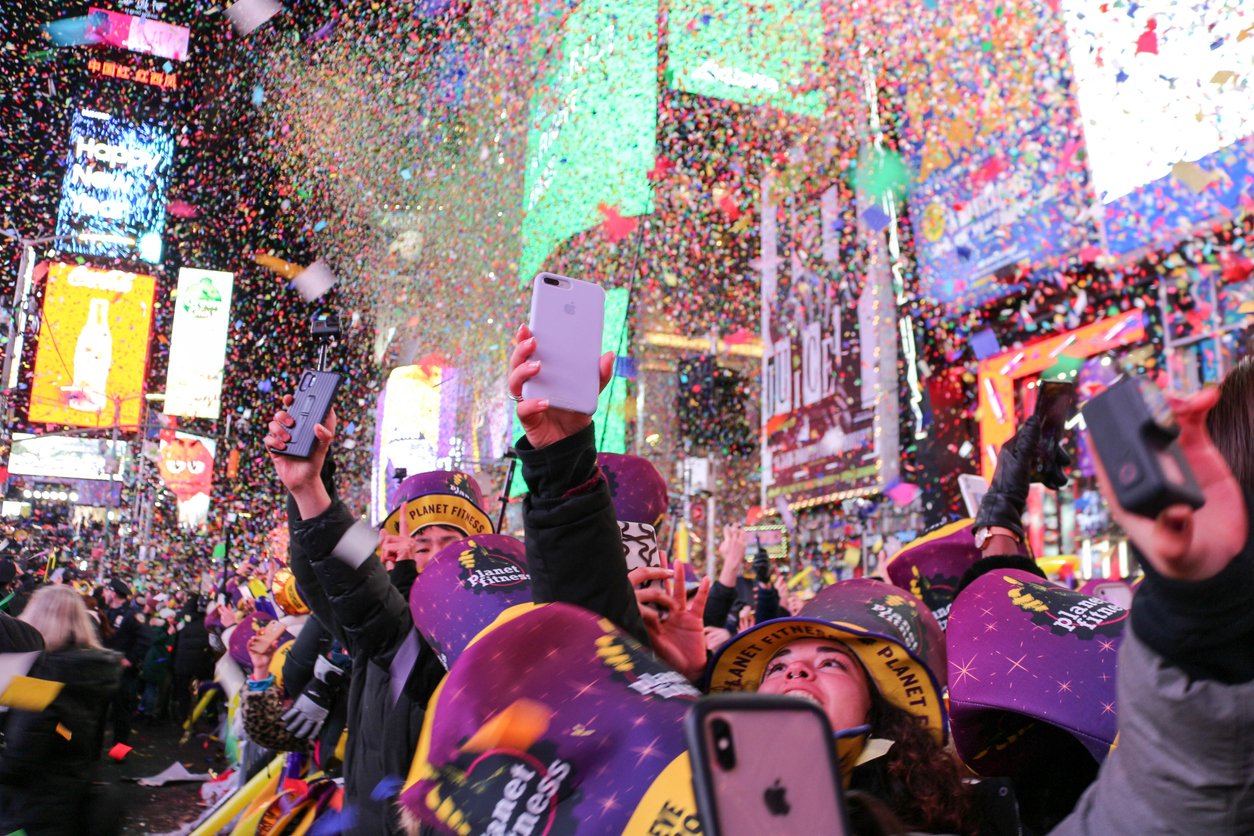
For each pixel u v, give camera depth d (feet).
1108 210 29.99
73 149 110.32
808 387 46.24
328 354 7.74
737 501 51.13
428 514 9.98
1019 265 33.94
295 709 11.36
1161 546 2.19
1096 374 31.78
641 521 6.44
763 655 5.49
